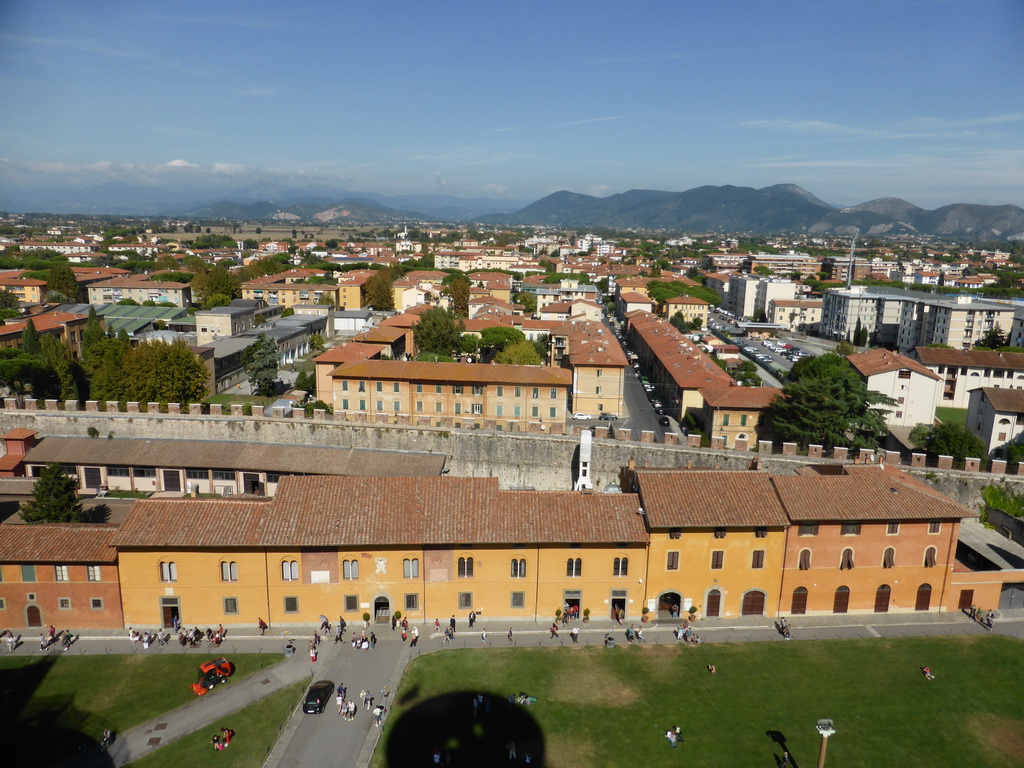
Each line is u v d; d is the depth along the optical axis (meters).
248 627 67.06
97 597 65.81
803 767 51.12
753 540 68.94
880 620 70.56
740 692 59.38
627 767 50.94
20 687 57.88
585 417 136.00
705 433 121.38
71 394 127.56
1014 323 184.75
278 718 55.03
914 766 51.66
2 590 65.19
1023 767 51.84
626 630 67.81
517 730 54.41
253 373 136.88
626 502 70.44
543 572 68.38
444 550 67.12
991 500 90.31
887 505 69.56
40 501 77.31
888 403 110.62
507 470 106.00
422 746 52.50
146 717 54.78
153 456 100.75
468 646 64.94
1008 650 65.94
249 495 100.00
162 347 122.25
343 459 101.25
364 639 64.12
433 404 121.81
